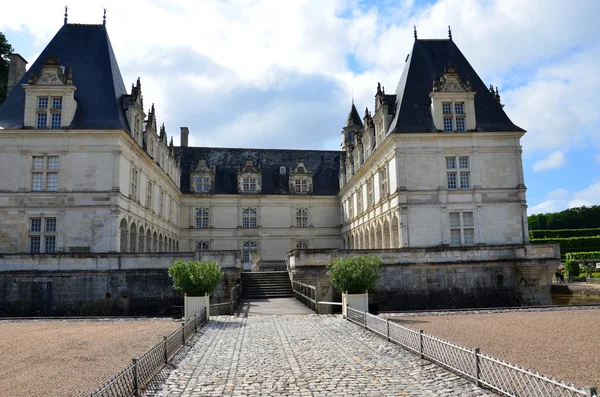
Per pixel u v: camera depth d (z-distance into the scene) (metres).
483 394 9.06
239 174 55.81
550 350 12.88
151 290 27.70
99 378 10.41
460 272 29.45
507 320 19.47
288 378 10.42
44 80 31.92
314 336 16.11
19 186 31.08
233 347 14.30
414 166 33.41
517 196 33.88
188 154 58.62
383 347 13.84
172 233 48.97
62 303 27.34
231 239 54.38
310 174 57.06
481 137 34.16
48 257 27.64
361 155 44.97
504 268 29.81
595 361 11.51
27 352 13.41
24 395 9.15
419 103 35.28
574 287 39.62
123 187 32.12
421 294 28.94
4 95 42.50
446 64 37.62
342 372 10.91
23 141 31.52
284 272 36.47
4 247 30.61
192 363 12.15
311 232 56.06
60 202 30.98
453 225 33.28
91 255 27.77
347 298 20.78
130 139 32.62
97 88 33.50
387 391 9.34
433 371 10.88
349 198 51.09
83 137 31.52
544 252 29.83
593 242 71.94
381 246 37.97
